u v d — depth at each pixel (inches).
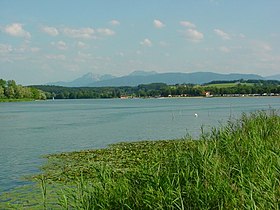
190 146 513.3
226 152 487.5
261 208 308.3
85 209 366.6
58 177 674.8
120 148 1043.3
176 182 377.1
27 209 493.0
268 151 429.1
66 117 2844.5
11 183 669.3
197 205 339.3
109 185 392.8
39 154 1040.8
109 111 3673.7
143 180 389.4
